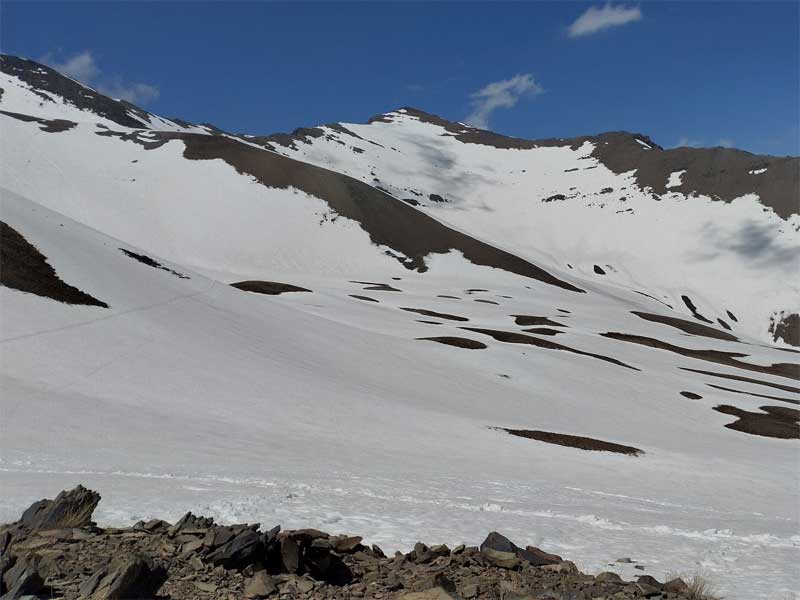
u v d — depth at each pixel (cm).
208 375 4047
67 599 644
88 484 1591
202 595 699
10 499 1306
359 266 14712
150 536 906
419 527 1350
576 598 781
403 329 7944
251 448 2764
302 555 832
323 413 3775
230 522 1239
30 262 4850
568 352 7694
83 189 15138
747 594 928
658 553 1243
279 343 5409
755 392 7375
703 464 3834
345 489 1866
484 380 5844
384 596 738
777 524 2083
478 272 14950
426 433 3709
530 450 3641
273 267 14000
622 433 4859
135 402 3350
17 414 2784
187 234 14562
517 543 1275
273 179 17138
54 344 3862
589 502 2230
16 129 16888
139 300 5119
